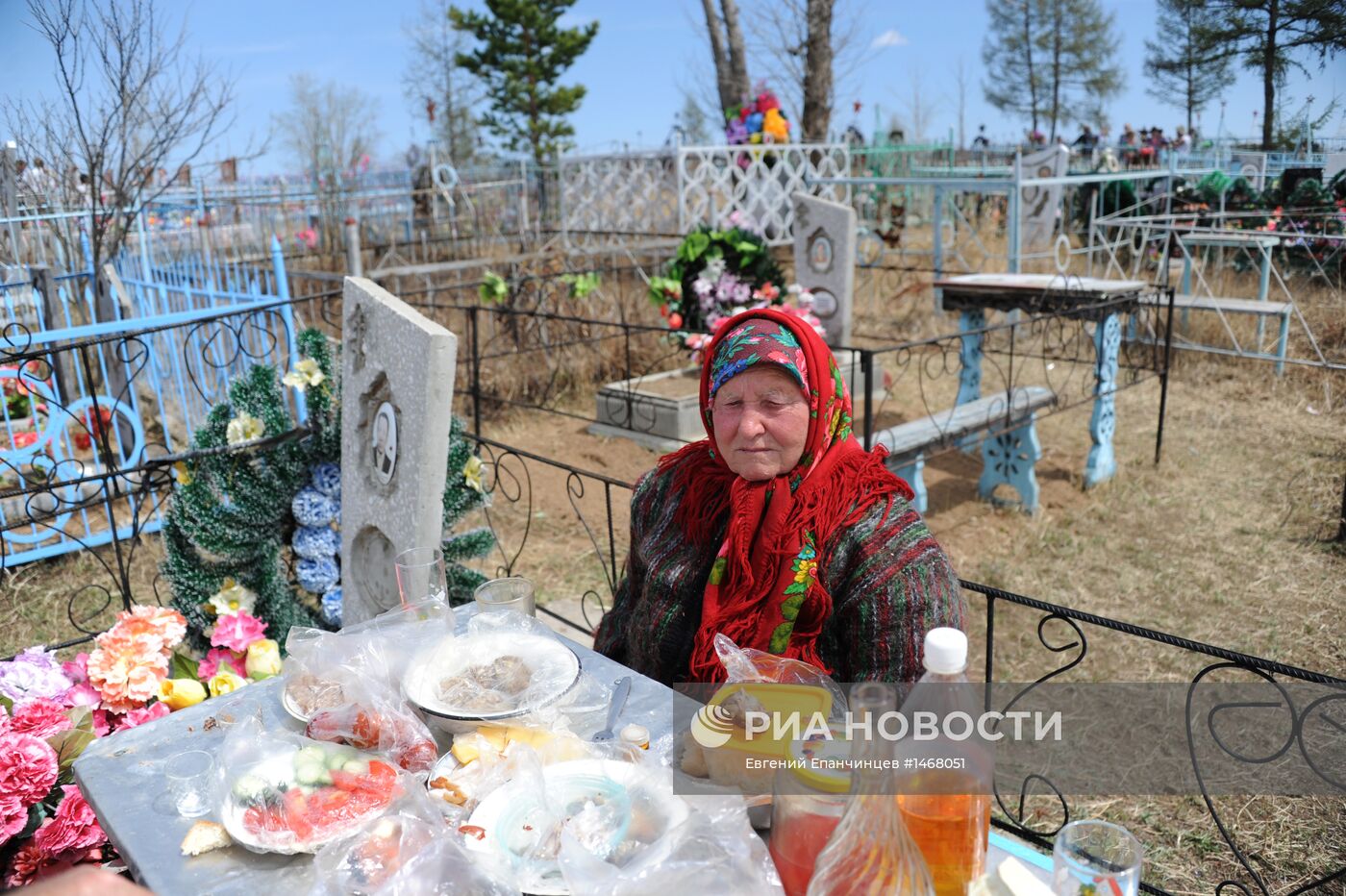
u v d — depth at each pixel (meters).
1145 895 2.12
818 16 14.54
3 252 6.74
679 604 2.07
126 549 5.19
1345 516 5.03
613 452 6.87
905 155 15.13
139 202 7.70
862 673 1.86
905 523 1.89
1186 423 7.14
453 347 2.48
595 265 10.79
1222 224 10.06
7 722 2.13
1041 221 11.72
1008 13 37.03
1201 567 4.82
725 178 12.19
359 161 18.12
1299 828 2.86
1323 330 8.48
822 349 1.93
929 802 1.22
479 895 1.21
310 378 3.44
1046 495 5.93
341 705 1.63
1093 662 3.90
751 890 1.17
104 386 6.70
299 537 3.44
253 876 1.35
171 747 1.70
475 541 3.55
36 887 1.17
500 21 27.03
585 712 1.66
